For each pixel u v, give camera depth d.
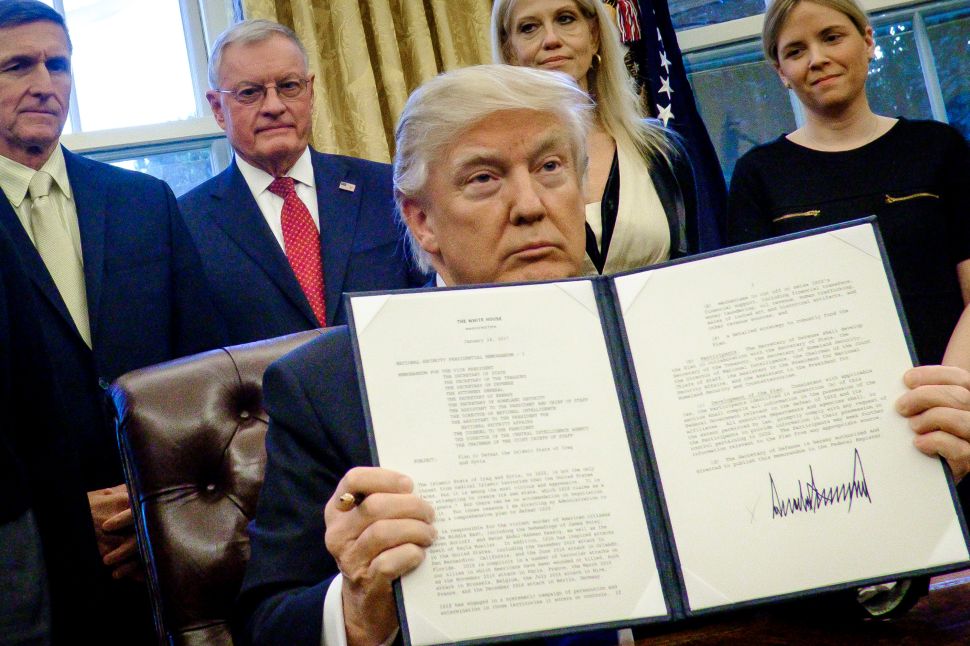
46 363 1.68
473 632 0.97
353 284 2.43
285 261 2.44
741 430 1.05
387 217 2.54
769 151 2.32
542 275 1.32
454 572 0.98
